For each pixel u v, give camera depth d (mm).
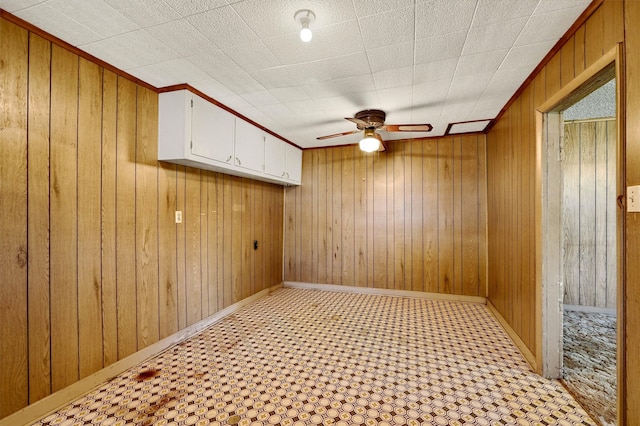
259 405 1808
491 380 2059
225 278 3404
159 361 2346
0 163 1554
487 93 2574
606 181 3453
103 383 2041
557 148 2031
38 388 1702
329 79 2324
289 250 4766
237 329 2998
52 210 1778
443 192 3980
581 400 1838
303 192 4691
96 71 2021
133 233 2293
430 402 1829
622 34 1272
